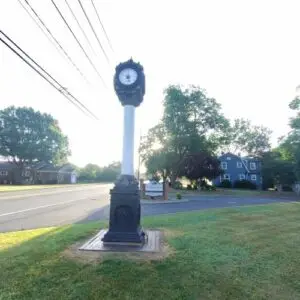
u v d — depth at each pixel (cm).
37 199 1792
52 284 402
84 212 1231
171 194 2808
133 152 646
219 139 3891
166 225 850
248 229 809
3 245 584
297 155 3042
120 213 604
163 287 402
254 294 391
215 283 420
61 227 806
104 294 378
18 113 5478
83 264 475
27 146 5425
